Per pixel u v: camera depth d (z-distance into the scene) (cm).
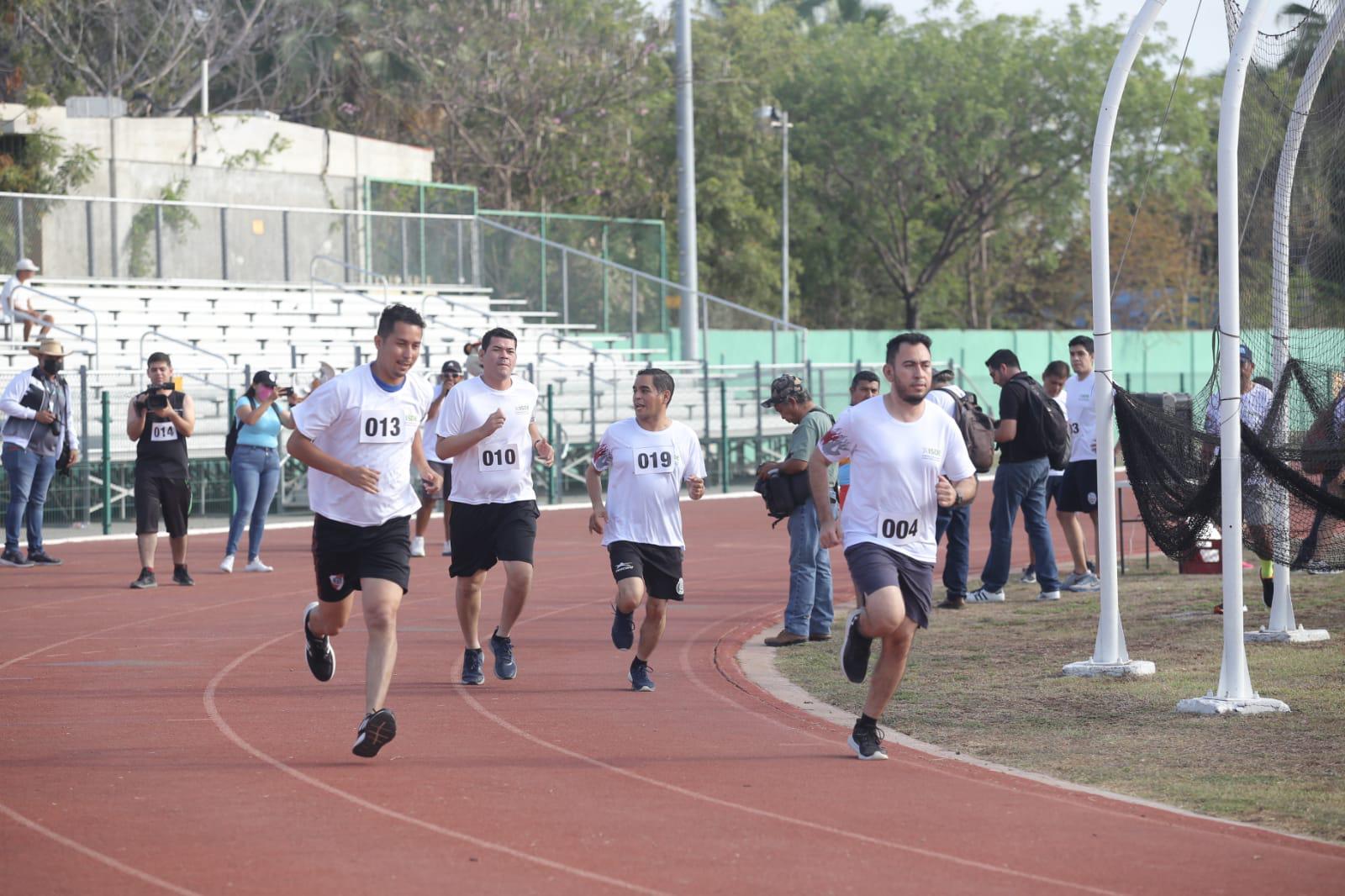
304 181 5009
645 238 5478
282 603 2048
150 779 1034
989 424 1830
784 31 7988
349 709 1300
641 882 803
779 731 1214
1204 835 895
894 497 1071
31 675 1485
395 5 6888
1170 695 1338
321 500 1127
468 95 6912
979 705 1314
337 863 835
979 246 8881
